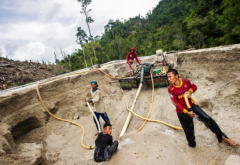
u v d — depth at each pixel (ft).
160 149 11.50
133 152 11.77
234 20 54.19
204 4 106.32
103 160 11.76
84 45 118.83
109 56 105.50
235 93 13.91
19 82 53.31
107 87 28.86
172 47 114.62
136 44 137.90
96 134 17.81
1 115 15.98
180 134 13.78
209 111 14.93
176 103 9.85
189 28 96.84
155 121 17.54
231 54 16.67
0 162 11.26
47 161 13.82
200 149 10.84
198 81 20.53
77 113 21.89
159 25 220.84
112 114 22.94
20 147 14.51
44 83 21.75
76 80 25.32
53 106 20.75
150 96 24.86
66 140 17.33
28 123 18.35
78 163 12.97
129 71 29.27
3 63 63.67
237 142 9.61
